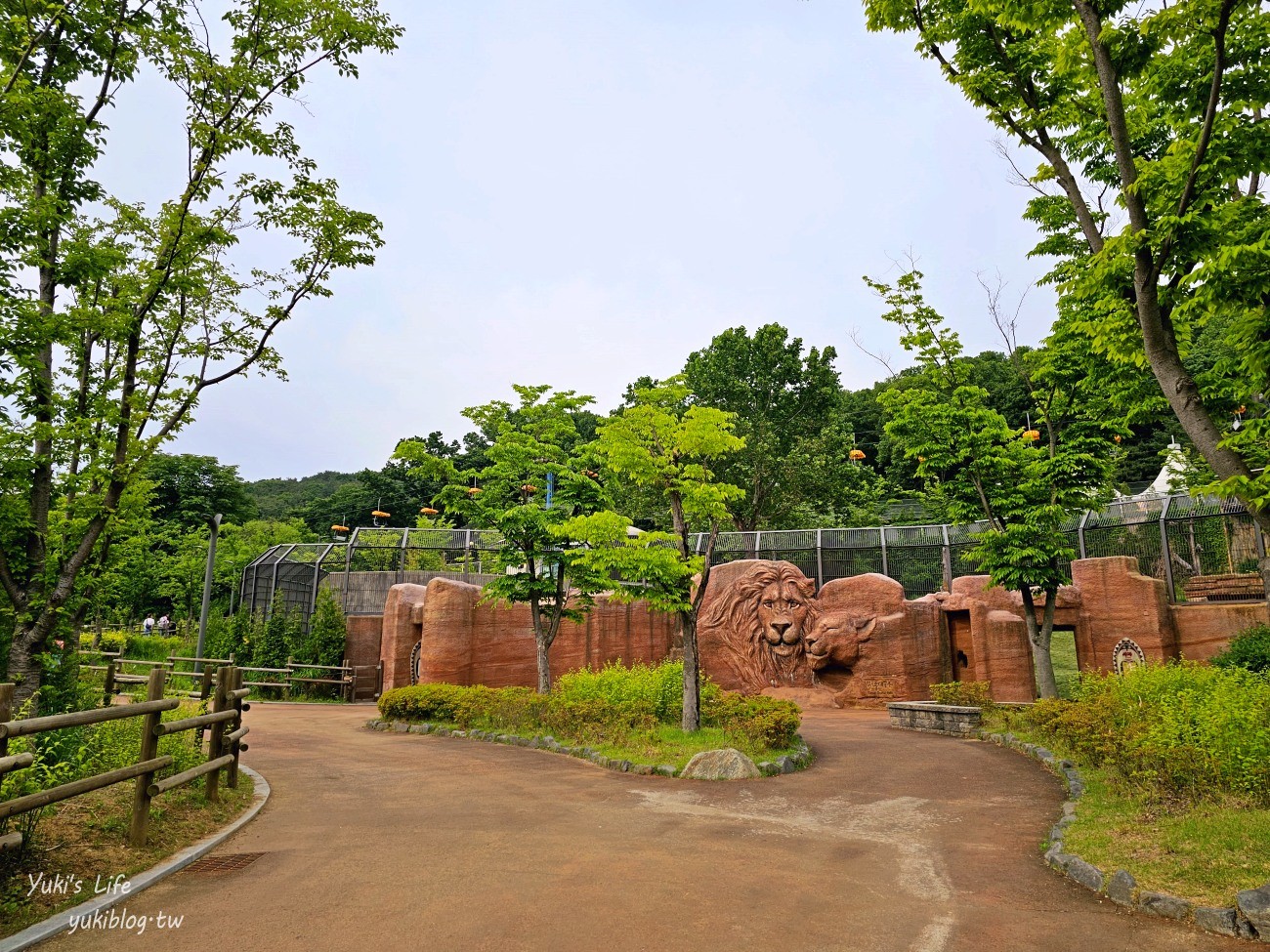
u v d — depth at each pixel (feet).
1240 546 71.05
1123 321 28.78
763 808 31.71
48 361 32.99
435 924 18.26
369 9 34.83
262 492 343.67
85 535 31.55
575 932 17.85
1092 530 79.97
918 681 76.18
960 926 18.85
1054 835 26.18
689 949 17.07
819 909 19.89
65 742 27.73
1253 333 26.35
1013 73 32.78
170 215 33.01
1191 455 84.99
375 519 205.67
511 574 66.74
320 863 23.07
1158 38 25.14
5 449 29.55
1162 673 41.81
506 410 66.85
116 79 33.88
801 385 153.99
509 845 25.45
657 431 48.93
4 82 30.17
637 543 46.34
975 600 75.56
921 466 63.21
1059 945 17.65
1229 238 24.20
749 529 144.05
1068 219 43.73
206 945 16.81
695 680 47.01
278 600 94.12
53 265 31.32
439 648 72.84
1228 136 26.89
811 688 77.66
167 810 26.61
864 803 32.91
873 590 78.95
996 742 48.55
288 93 34.86
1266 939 17.29
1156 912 19.40
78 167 33.53
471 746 49.03
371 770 40.06
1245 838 21.57
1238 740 26.37
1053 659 92.12
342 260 36.22
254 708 74.28
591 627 80.18
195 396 33.86
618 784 36.52
